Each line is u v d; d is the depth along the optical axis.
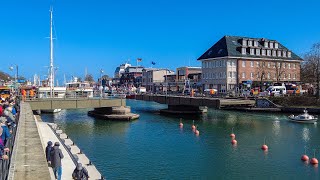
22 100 53.62
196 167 27.22
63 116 63.84
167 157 30.41
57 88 78.25
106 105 58.88
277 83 89.62
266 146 33.50
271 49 97.81
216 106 59.38
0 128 12.13
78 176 15.36
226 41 96.06
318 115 60.69
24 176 9.20
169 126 49.88
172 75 142.25
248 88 87.94
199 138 39.59
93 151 32.81
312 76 83.00
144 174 25.28
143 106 89.94
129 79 182.00
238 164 28.08
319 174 25.23
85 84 141.12
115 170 26.30
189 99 65.31
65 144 28.17
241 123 52.41
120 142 37.31
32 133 16.94
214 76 97.44
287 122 52.94
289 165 27.69
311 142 36.75
